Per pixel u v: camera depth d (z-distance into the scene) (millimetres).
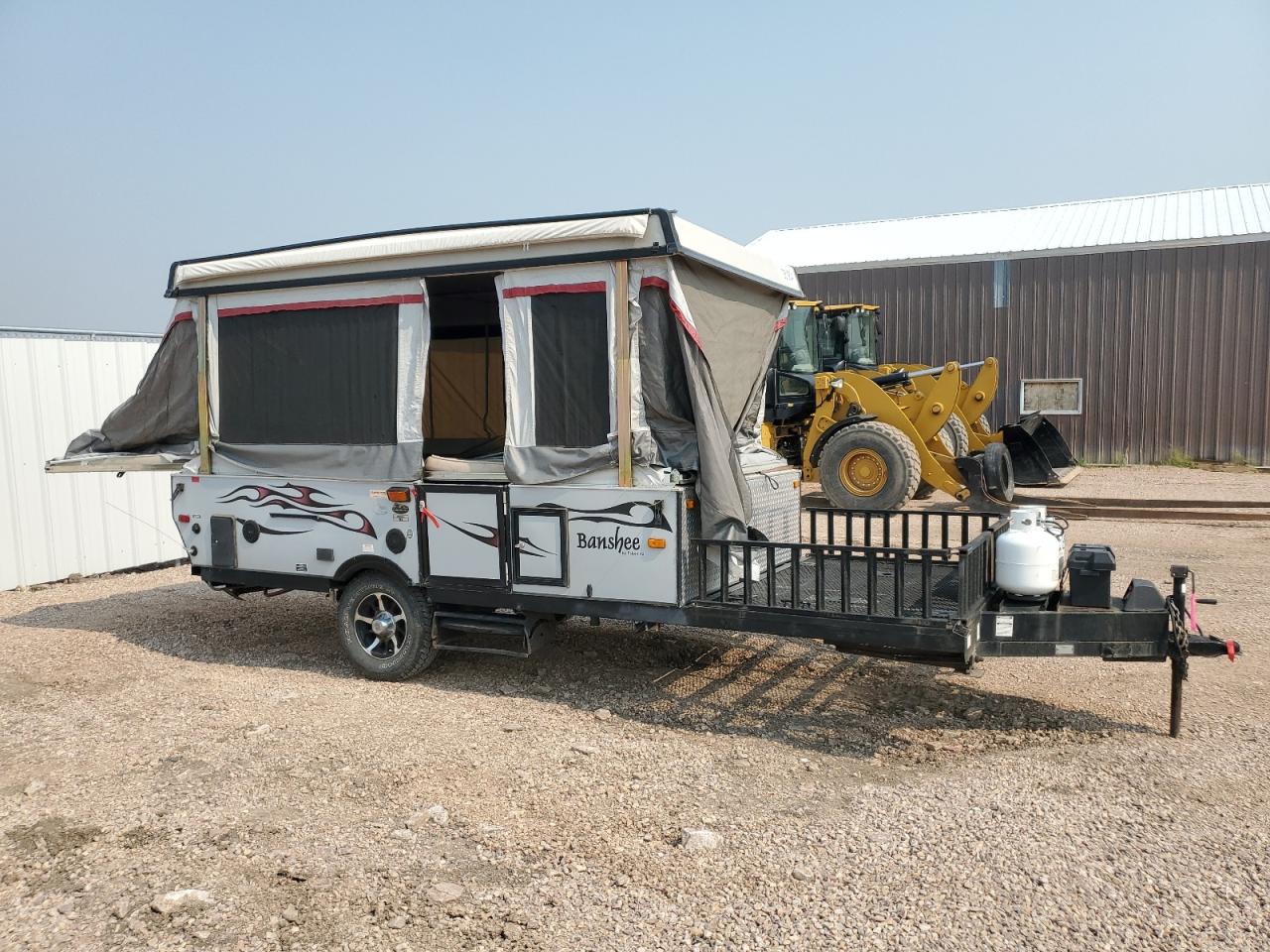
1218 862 3297
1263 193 19641
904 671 5699
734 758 4375
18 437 8523
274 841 3555
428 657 5617
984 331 18766
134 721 4926
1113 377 17906
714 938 2895
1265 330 16812
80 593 8391
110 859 3434
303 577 5891
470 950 2846
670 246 4602
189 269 6062
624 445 4832
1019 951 2803
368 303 5500
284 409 5859
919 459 10898
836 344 14000
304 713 5027
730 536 4836
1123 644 4469
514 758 4371
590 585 5004
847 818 3699
